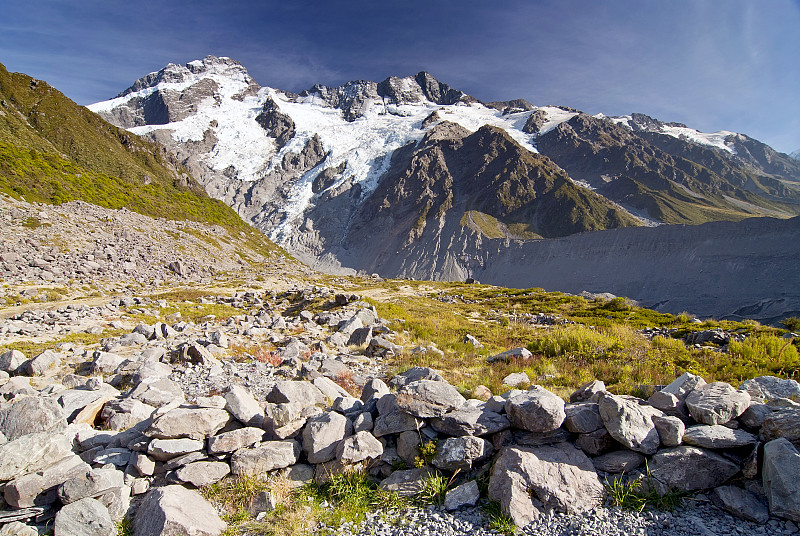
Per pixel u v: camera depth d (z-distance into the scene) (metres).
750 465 6.00
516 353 14.52
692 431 6.50
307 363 12.56
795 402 7.03
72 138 108.44
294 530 5.53
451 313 33.00
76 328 18.86
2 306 26.06
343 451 6.54
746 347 14.98
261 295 37.97
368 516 5.85
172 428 6.45
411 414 6.89
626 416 6.45
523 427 6.66
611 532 5.36
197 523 5.31
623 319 30.59
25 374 11.84
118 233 54.34
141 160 128.38
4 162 57.44
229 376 11.56
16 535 5.30
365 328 18.09
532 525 5.50
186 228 78.50
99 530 5.28
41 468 5.85
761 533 5.28
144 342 15.65
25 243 40.12
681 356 14.48
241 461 6.43
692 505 5.85
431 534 5.46
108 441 6.87
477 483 6.31
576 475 6.07
